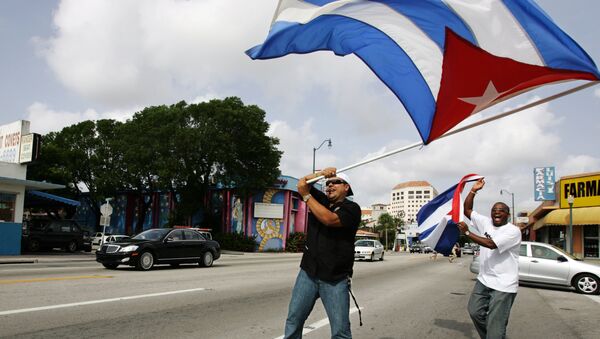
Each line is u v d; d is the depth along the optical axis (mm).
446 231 6914
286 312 8102
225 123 37281
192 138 36094
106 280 11820
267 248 41000
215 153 36906
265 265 20547
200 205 40531
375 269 21500
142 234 16969
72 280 11523
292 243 41594
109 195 46281
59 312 7227
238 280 13234
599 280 13711
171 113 37406
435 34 4723
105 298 8781
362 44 5055
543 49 4328
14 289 9508
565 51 4223
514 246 5004
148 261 15906
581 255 27828
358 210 4074
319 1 4859
